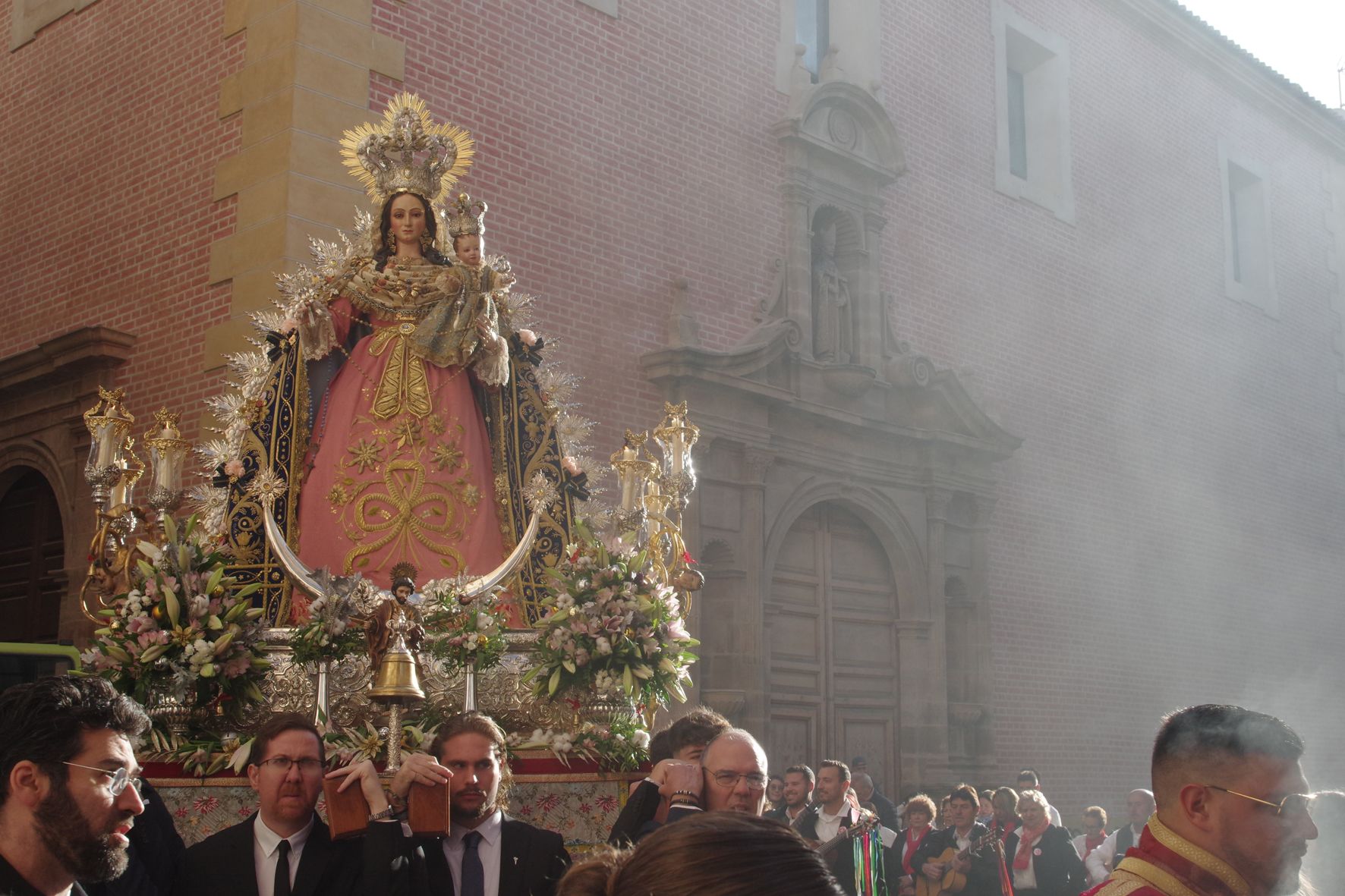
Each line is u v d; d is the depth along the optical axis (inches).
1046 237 735.7
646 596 247.0
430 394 266.7
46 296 520.4
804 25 663.8
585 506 291.1
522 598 263.0
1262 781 107.3
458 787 172.1
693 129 570.9
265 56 454.6
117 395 241.4
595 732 235.8
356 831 162.9
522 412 283.9
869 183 634.2
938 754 614.5
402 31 475.8
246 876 166.9
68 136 528.1
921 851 334.0
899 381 622.5
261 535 249.8
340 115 452.8
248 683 221.5
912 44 682.8
